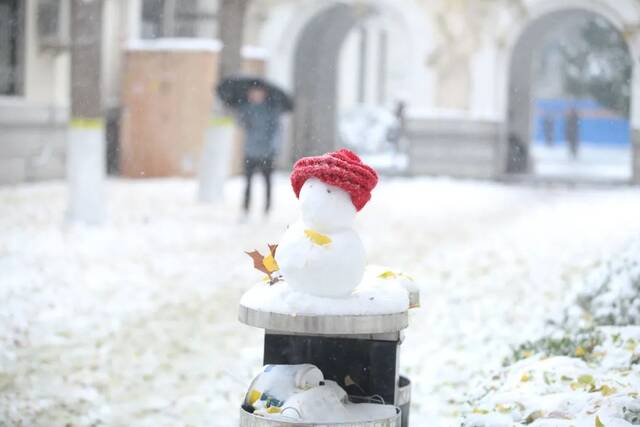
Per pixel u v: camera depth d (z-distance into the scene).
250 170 16.19
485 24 25.44
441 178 26.03
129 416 6.50
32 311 9.44
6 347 8.10
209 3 25.84
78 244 13.55
